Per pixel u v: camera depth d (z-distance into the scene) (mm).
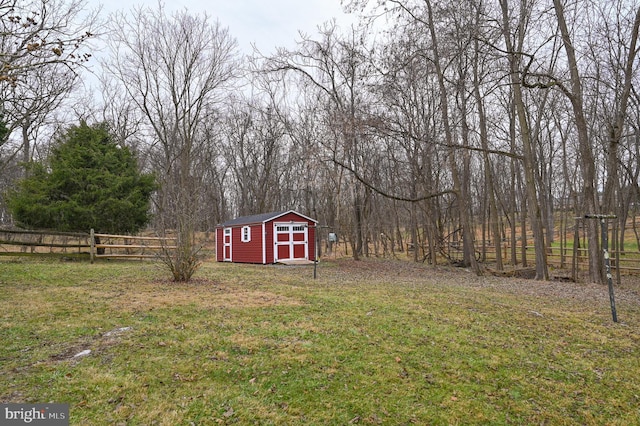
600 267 13086
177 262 10016
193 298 7793
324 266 16406
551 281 13398
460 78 15953
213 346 4953
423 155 17109
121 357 4449
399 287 10516
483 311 7582
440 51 15008
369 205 25125
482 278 13961
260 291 8984
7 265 11141
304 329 5844
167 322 5918
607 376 4688
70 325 5586
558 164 27750
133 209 16609
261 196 30641
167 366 4270
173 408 3432
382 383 4152
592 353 5461
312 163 16984
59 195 15406
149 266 13148
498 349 5391
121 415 3268
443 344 5465
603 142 15688
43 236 15031
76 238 15203
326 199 27297
